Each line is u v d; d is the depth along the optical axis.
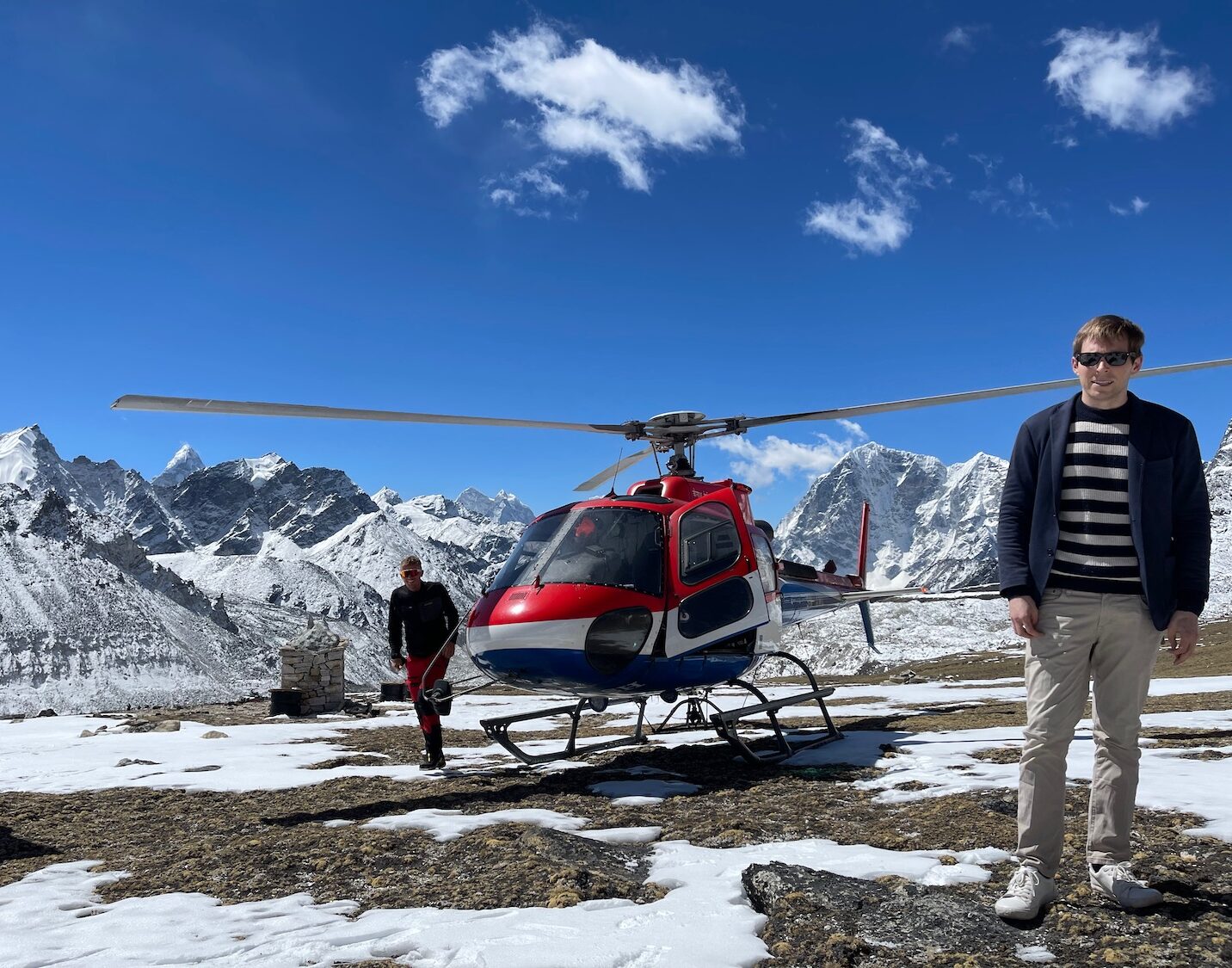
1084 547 3.68
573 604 7.81
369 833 5.68
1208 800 5.35
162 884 4.76
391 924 3.87
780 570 10.91
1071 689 3.67
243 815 6.71
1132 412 3.74
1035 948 3.29
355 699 20.47
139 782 8.53
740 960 3.34
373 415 8.95
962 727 10.20
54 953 3.64
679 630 8.18
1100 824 3.73
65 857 5.62
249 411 8.45
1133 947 3.21
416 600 9.05
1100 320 3.70
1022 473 3.90
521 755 8.56
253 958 3.54
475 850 5.06
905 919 3.56
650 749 9.68
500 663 7.95
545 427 10.20
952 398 10.46
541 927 3.71
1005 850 4.60
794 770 7.80
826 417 10.75
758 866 4.26
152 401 8.01
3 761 10.40
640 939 3.55
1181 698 13.25
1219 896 3.67
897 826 5.32
